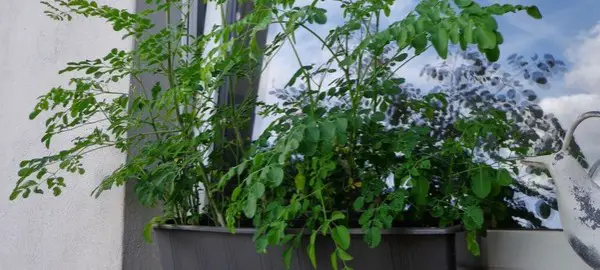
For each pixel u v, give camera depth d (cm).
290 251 69
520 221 88
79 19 126
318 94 83
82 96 95
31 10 142
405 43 61
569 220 67
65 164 95
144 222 108
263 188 62
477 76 95
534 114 90
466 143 74
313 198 74
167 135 99
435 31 56
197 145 87
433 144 82
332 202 75
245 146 103
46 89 133
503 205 81
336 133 62
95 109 97
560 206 68
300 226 80
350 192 79
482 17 53
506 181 68
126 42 113
